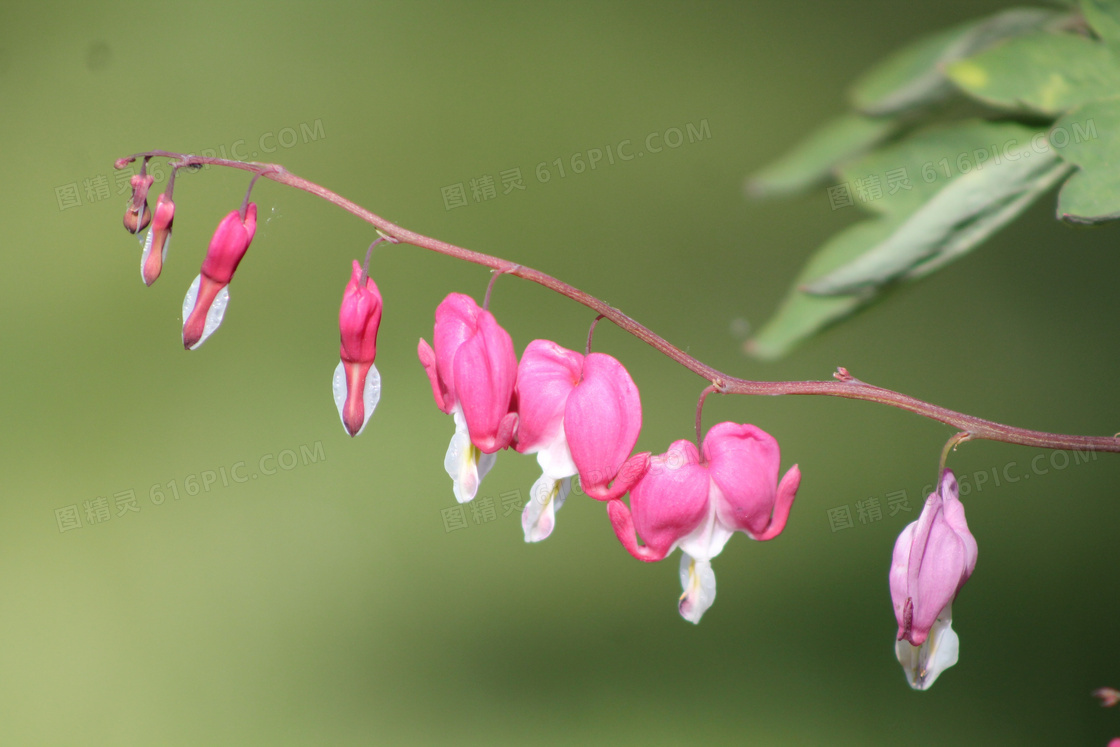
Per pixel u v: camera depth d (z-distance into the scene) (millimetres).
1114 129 705
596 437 739
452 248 741
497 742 960
